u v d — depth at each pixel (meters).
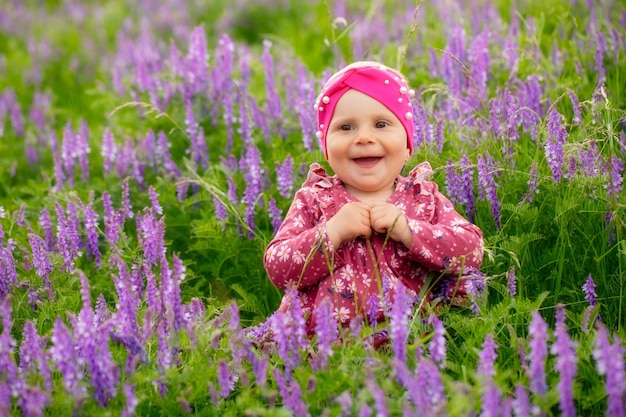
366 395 2.76
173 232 5.00
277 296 4.48
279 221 4.57
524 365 3.05
